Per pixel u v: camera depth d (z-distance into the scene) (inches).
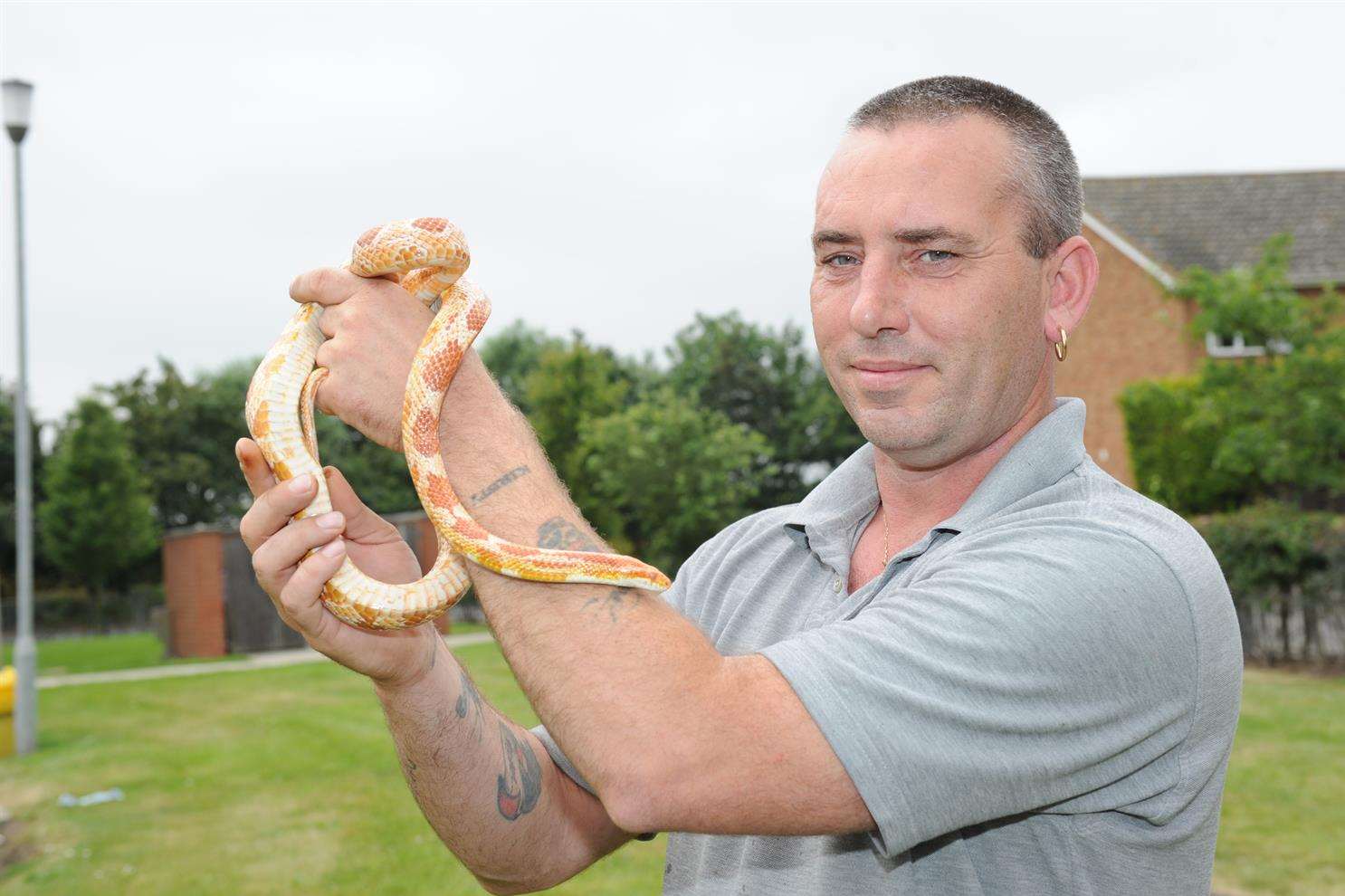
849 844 73.3
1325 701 421.4
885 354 74.3
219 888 258.4
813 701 60.0
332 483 76.1
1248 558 544.1
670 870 91.4
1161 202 1108.5
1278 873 225.0
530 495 66.0
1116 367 1042.1
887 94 78.2
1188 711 66.8
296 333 72.0
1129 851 68.2
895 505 85.4
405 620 70.6
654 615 62.2
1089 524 67.2
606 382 1023.6
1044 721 61.2
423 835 291.6
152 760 420.2
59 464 1685.5
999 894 69.5
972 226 72.4
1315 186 1109.1
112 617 1732.3
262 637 918.4
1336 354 561.6
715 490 833.5
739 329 1284.4
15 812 356.2
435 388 66.8
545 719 61.8
